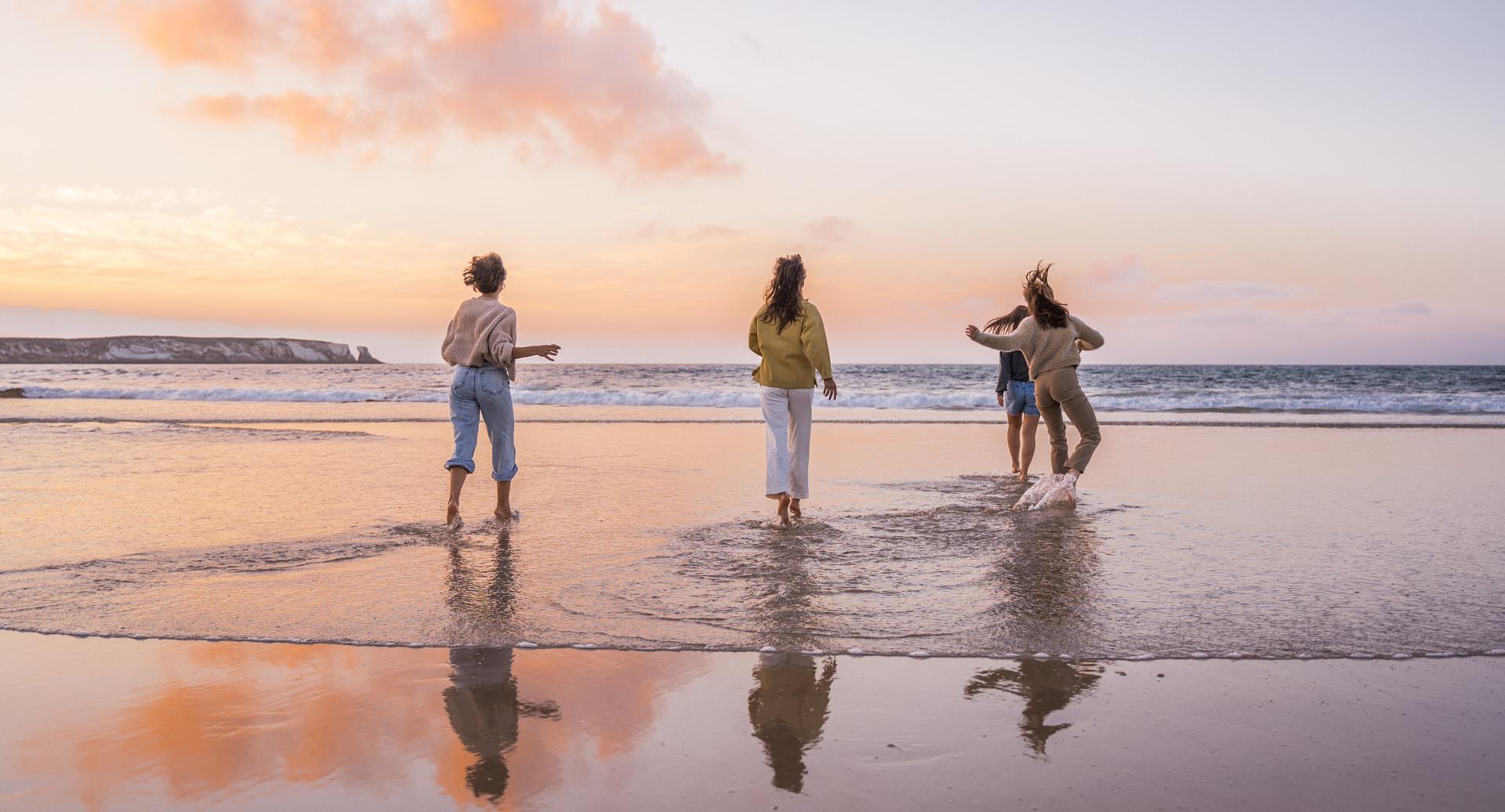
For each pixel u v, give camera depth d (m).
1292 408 21.44
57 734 2.34
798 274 5.83
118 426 14.11
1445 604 3.72
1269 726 2.42
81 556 4.68
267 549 4.88
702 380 55.84
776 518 6.02
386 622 3.44
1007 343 6.84
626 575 4.27
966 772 2.12
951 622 3.47
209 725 2.41
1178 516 6.12
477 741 2.31
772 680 2.80
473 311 5.87
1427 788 2.04
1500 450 10.88
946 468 9.12
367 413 17.69
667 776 2.10
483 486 7.55
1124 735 2.35
